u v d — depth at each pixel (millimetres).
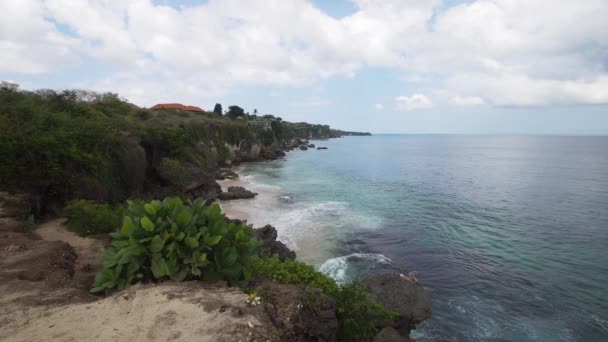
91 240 11672
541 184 42750
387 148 140750
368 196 34688
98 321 4492
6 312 4926
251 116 129375
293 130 177250
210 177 33250
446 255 18109
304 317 5434
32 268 7035
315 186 41156
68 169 17016
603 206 29891
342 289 7688
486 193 36719
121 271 5617
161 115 58469
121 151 22953
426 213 27391
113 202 20891
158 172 30328
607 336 11398
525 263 17109
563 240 20703
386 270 16078
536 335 11414
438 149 134375
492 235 21625
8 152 14484
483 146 161125
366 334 7742
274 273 6797
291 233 21172
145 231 5672
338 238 20531
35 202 14492
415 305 11625
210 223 6066
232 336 4023
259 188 39062
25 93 24578
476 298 13672
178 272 5527
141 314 4594
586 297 13766
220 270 5688
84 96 41188
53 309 5008
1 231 10438
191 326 4277
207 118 75875
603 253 18500
